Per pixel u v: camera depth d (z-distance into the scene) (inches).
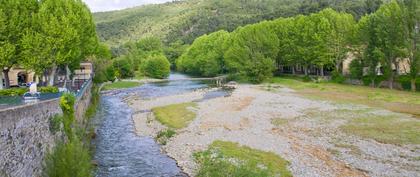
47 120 1005.2
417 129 1670.8
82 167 818.8
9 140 674.8
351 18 4033.0
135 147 1620.3
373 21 3225.9
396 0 3009.4
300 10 7534.5
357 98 2694.4
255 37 4330.7
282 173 1157.1
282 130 1755.7
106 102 3184.1
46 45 2092.8
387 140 1502.2
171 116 2226.9
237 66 4392.2
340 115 2062.0
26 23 2097.7
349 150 1385.3
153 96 3425.2
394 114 2038.6
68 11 2310.5
